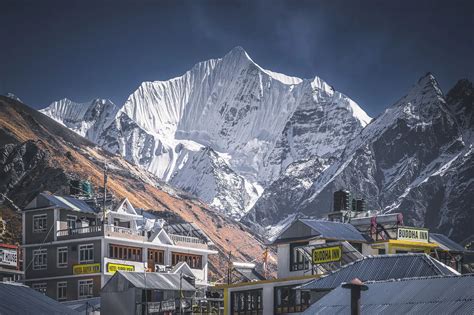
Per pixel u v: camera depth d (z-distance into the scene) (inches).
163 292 5580.7
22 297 4682.6
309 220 5374.0
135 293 5447.8
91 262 6451.8
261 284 5187.0
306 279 4945.9
